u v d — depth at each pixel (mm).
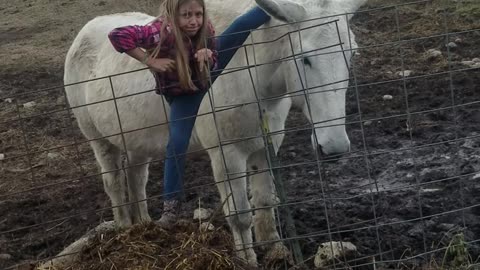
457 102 5859
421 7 8984
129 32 3047
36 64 8930
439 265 3295
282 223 4188
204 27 3100
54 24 11242
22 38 10617
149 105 3773
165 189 3121
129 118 3906
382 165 4914
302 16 3150
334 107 3092
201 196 4711
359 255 3480
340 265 3389
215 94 3398
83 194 4836
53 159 5719
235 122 3416
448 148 5066
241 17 3236
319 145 3131
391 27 8352
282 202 3352
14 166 5621
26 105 7141
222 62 3223
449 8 8773
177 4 3033
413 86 6332
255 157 3713
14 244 4227
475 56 7066
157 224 3047
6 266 3906
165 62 3068
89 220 4551
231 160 3469
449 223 3898
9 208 4820
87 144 5941
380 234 3824
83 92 4316
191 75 3164
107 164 4395
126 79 3867
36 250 4156
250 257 3506
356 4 3230
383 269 3230
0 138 6254
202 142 3582
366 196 4383
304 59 3125
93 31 4293
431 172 4672
